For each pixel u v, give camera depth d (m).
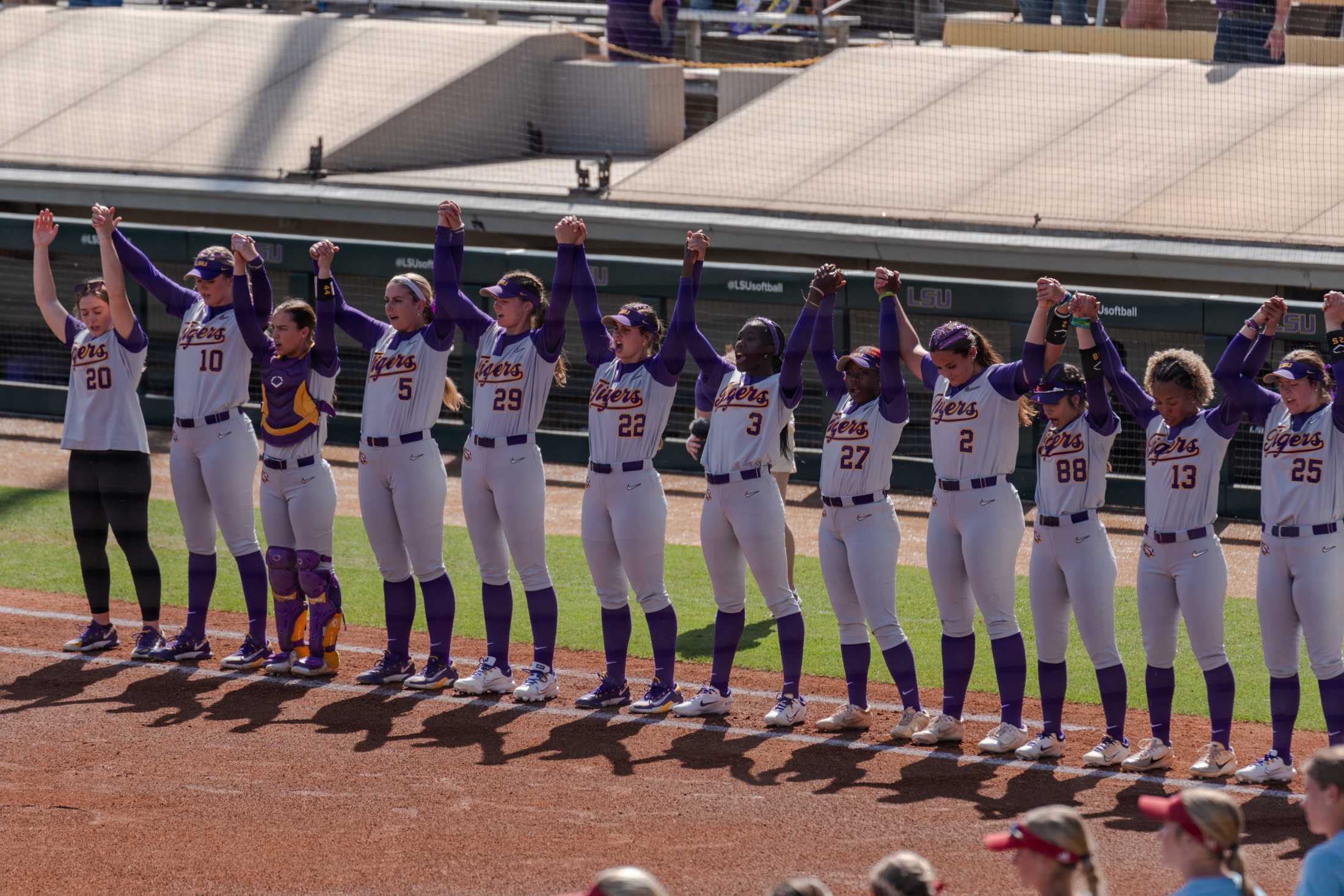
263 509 31.31
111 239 31.53
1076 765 27.00
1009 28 69.19
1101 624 26.59
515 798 25.11
